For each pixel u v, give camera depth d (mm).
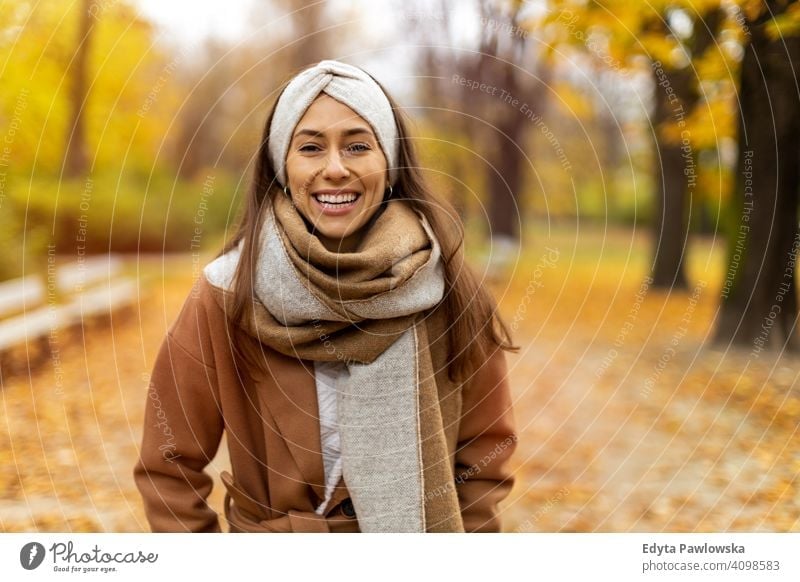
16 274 6859
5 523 3090
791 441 3967
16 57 7199
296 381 1535
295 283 1469
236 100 12898
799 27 4352
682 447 4039
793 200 5844
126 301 8031
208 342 1542
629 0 5180
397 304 1484
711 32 5188
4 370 5074
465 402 1659
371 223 1579
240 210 1638
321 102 1489
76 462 3752
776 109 5512
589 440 4234
